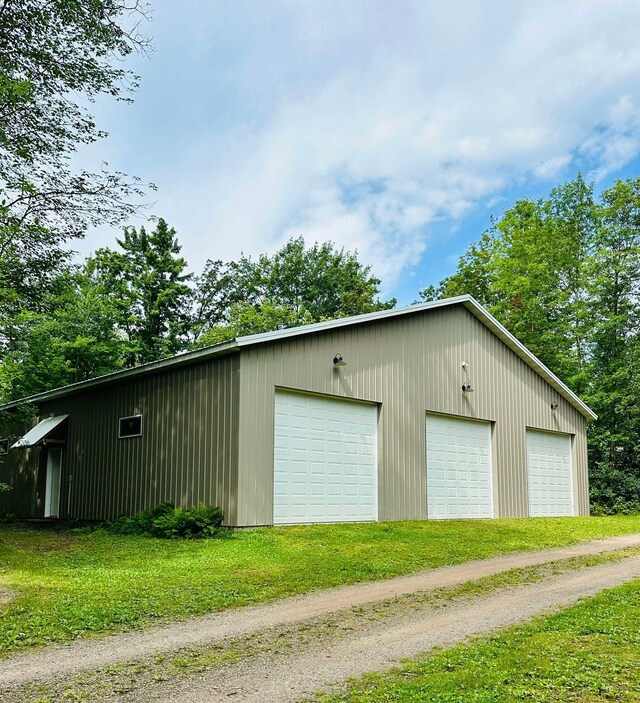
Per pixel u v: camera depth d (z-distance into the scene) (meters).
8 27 13.17
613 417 28.19
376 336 15.80
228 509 12.57
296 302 45.03
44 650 5.68
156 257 37.69
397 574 9.46
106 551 11.02
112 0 13.23
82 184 14.25
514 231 34.78
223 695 4.54
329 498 14.15
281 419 13.45
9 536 14.05
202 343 35.12
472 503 17.97
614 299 29.58
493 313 33.94
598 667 5.02
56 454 19.19
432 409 17.06
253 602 7.57
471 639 5.94
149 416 15.27
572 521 18.08
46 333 23.05
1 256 14.25
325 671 5.06
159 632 6.27
